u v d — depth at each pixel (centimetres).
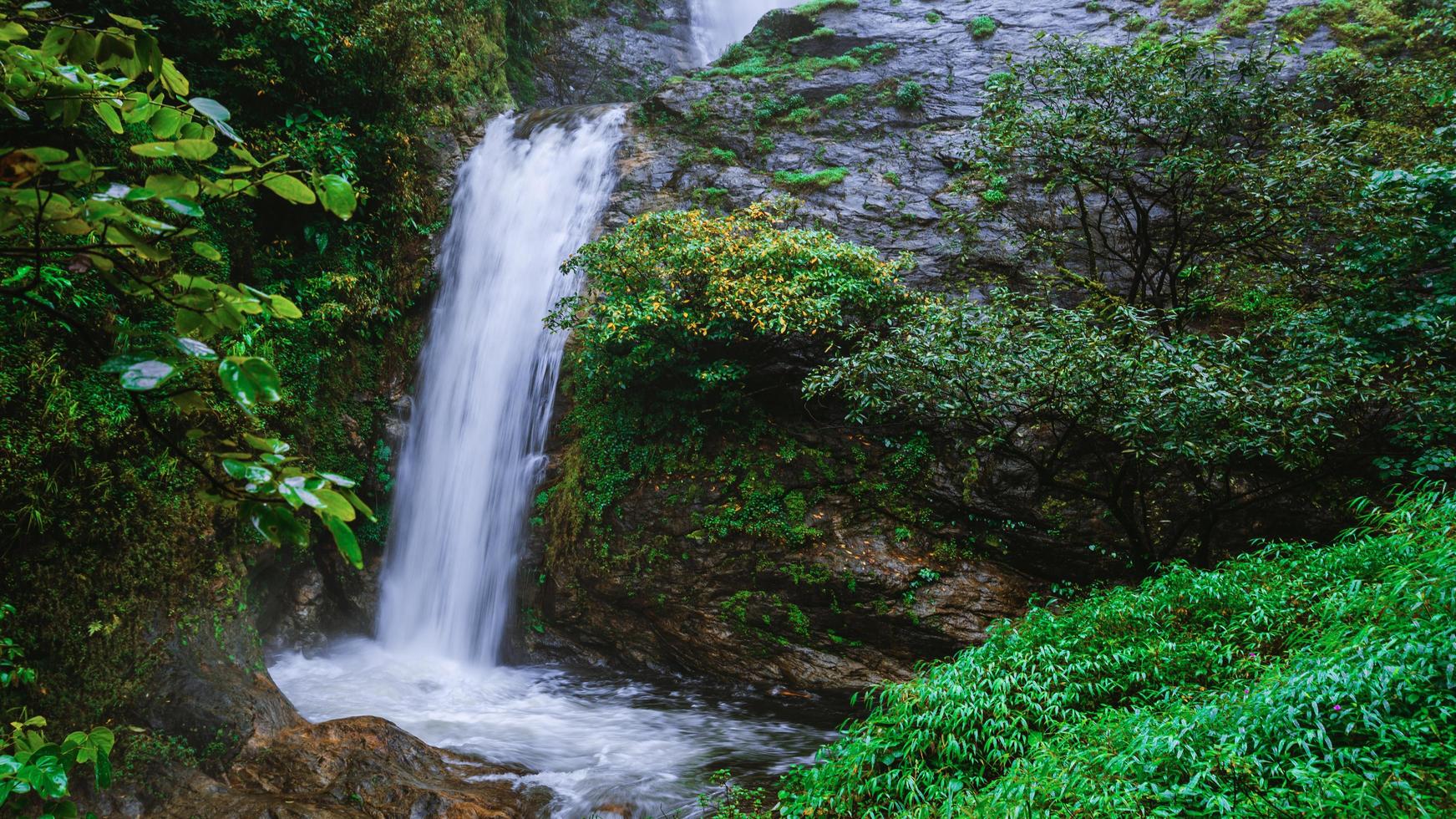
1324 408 640
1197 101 788
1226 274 903
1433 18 980
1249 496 796
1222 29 1151
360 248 1069
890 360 705
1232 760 347
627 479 943
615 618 929
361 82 1059
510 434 1031
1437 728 340
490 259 1132
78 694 580
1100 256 991
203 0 920
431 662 947
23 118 141
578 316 1011
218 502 128
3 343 596
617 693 862
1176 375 612
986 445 695
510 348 1065
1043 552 838
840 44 1312
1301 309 798
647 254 875
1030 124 867
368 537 1025
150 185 122
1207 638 517
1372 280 725
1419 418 655
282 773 581
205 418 714
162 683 614
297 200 136
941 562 843
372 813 551
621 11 1864
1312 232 766
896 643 825
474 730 746
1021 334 686
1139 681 486
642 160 1173
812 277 848
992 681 485
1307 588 530
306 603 947
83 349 655
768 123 1214
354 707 795
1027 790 384
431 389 1093
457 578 1003
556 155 1205
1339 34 1091
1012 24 1277
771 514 876
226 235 884
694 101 1237
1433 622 371
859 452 891
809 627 848
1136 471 820
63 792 167
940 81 1211
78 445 619
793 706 820
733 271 859
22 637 566
